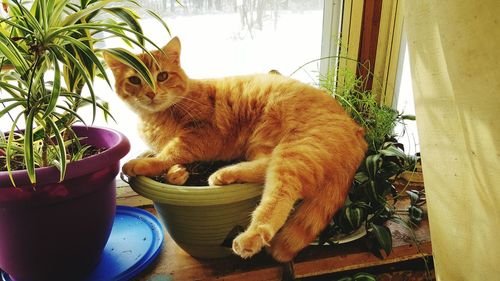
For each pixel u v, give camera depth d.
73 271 0.87
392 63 1.32
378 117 1.16
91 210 0.80
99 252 0.92
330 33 1.30
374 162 1.05
